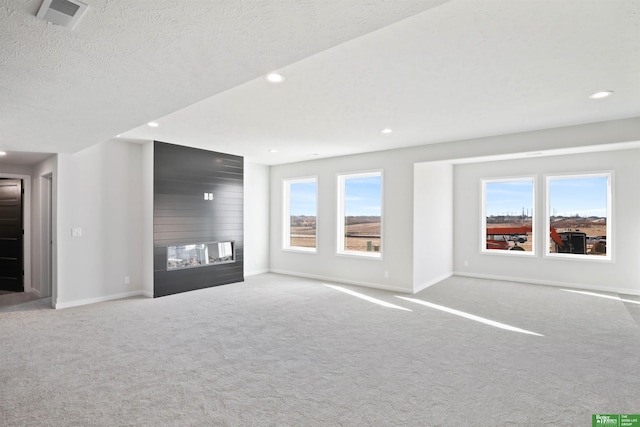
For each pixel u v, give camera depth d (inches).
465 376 107.0
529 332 146.3
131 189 213.0
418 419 84.7
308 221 289.1
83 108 111.9
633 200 214.4
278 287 239.5
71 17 59.5
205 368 112.3
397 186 229.8
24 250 231.5
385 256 234.5
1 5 55.2
